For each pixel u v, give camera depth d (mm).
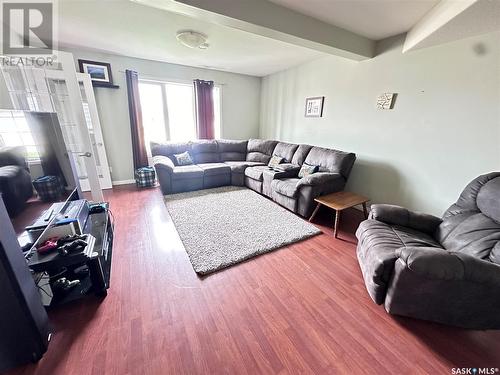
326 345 1291
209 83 4602
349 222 2920
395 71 2707
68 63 2588
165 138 4676
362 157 3260
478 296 1266
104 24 2482
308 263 2035
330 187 3006
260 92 5359
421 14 2092
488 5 1411
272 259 2086
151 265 1957
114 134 4039
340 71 3412
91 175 2938
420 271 1252
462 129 2221
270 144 4543
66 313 1461
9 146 1264
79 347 1250
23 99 2482
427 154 2529
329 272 1917
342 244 2365
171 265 1960
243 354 1234
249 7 1866
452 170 2344
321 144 3936
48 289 1466
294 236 2449
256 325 1408
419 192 2654
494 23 1699
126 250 2170
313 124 4035
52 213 1660
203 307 1534
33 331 1147
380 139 2996
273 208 3217
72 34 2779
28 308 1120
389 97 2801
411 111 2615
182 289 1691
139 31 2678
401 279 1348
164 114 4516
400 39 2607
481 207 1664
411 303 1375
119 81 3855
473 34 1957
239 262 2023
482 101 2059
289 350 1259
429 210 2588
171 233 2500
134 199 3500
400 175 2822
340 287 1744
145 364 1173
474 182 1815
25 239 1364
